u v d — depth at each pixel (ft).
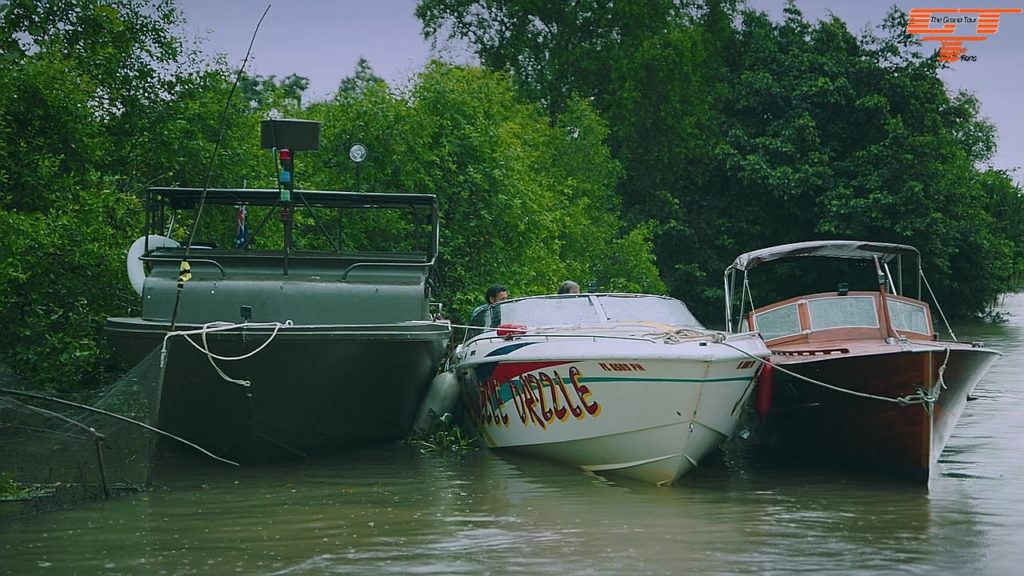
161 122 45.03
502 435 32.96
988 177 156.97
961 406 33.01
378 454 32.65
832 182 108.47
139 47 45.21
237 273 31.76
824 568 19.74
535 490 27.35
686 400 27.27
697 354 26.89
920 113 112.37
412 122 54.54
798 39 122.01
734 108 121.39
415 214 35.35
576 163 100.17
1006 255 123.65
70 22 42.78
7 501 24.64
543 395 30.37
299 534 22.15
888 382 30.17
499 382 32.30
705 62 124.16
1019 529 23.17
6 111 37.73
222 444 30.14
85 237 35.65
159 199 35.19
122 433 26.61
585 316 33.53
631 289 94.48
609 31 120.47
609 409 28.48
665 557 20.43
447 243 55.42
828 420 32.68
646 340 28.04
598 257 96.12
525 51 119.96
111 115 44.68
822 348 32.60
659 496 26.78
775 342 34.63
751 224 115.75
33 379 34.83
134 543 21.31
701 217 121.70
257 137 49.03
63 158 38.88
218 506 24.81
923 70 113.60
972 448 34.58
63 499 25.02
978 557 20.67
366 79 58.03
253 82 73.82
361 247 49.78
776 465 32.24
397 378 31.50
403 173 53.62
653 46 116.37
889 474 30.50
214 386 28.32
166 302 31.01
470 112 58.80
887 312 34.60
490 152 58.59
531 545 21.27
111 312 37.27
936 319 118.83
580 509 24.98
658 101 119.24
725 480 29.48
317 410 30.07
